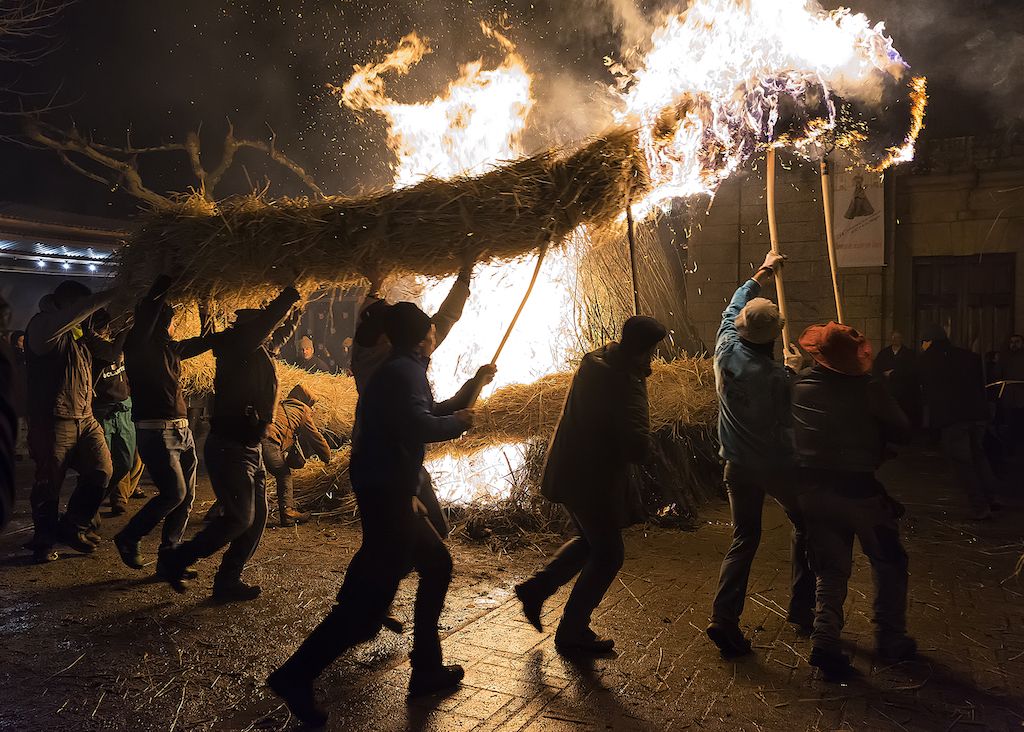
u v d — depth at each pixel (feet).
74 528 18.20
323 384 28.09
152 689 11.44
